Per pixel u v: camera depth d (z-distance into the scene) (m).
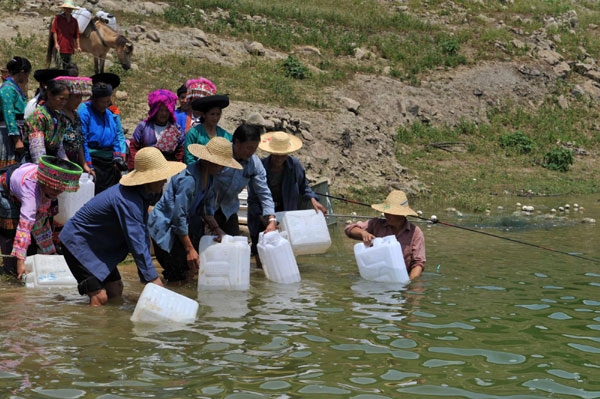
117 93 14.24
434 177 17.19
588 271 7.22
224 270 5.95
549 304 5.68
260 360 4.06
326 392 3.57
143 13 20.30
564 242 9.50
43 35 16.94
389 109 20.00
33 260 5.96
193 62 18.27
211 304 5.45
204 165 5.91
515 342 4.56
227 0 23.02
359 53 22.58
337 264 7.51
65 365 3.89
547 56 25.64
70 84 6.66
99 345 4.28
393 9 27.44
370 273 6.57
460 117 21.53
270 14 23.44
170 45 18.84
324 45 22.50
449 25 26.86
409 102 20.67
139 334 4.55
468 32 25.89
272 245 6.39
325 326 4.84
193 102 6.52
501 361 4.16
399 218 6.84
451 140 20.52
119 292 5.69
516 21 28.00
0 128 7.14
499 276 6.87
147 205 5.33
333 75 20.52
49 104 6.43
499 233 10.30
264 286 6.20
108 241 5.33
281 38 21.83
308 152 14.89
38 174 5.74
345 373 3.87
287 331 4.69
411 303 5.61
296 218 7.04
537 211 13.80
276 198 7.39
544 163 20.20
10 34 16.48
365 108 19.45
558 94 24.45
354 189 14.48
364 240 6.76
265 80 18.56
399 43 24.12
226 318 5.01
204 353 4.17
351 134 16.48
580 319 5.21
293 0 25.66
